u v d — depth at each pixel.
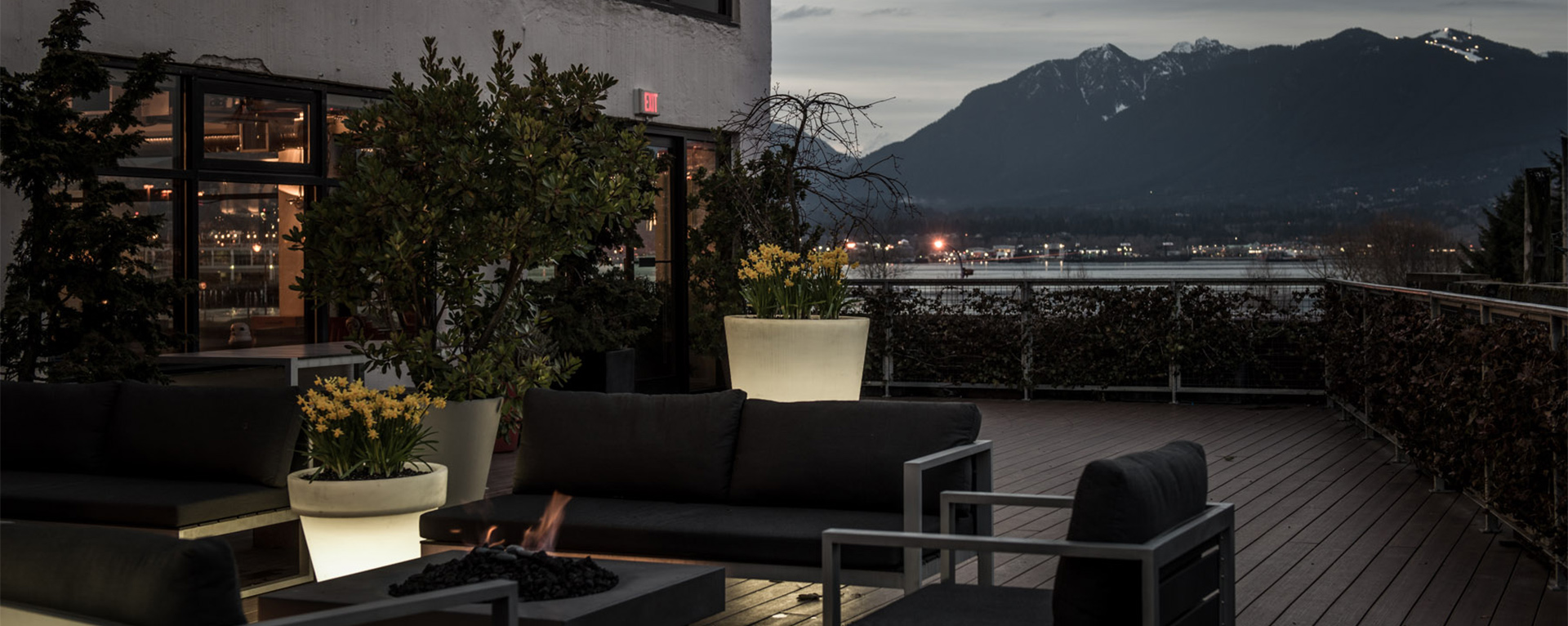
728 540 4.05
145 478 4.89
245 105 7.36
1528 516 4.93
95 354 5.74
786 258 8.34
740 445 4.59
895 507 4.34
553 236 5.84
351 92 8.05
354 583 3.43
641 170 6.30
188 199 7.02
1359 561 5.27
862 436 4.43
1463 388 5.90
